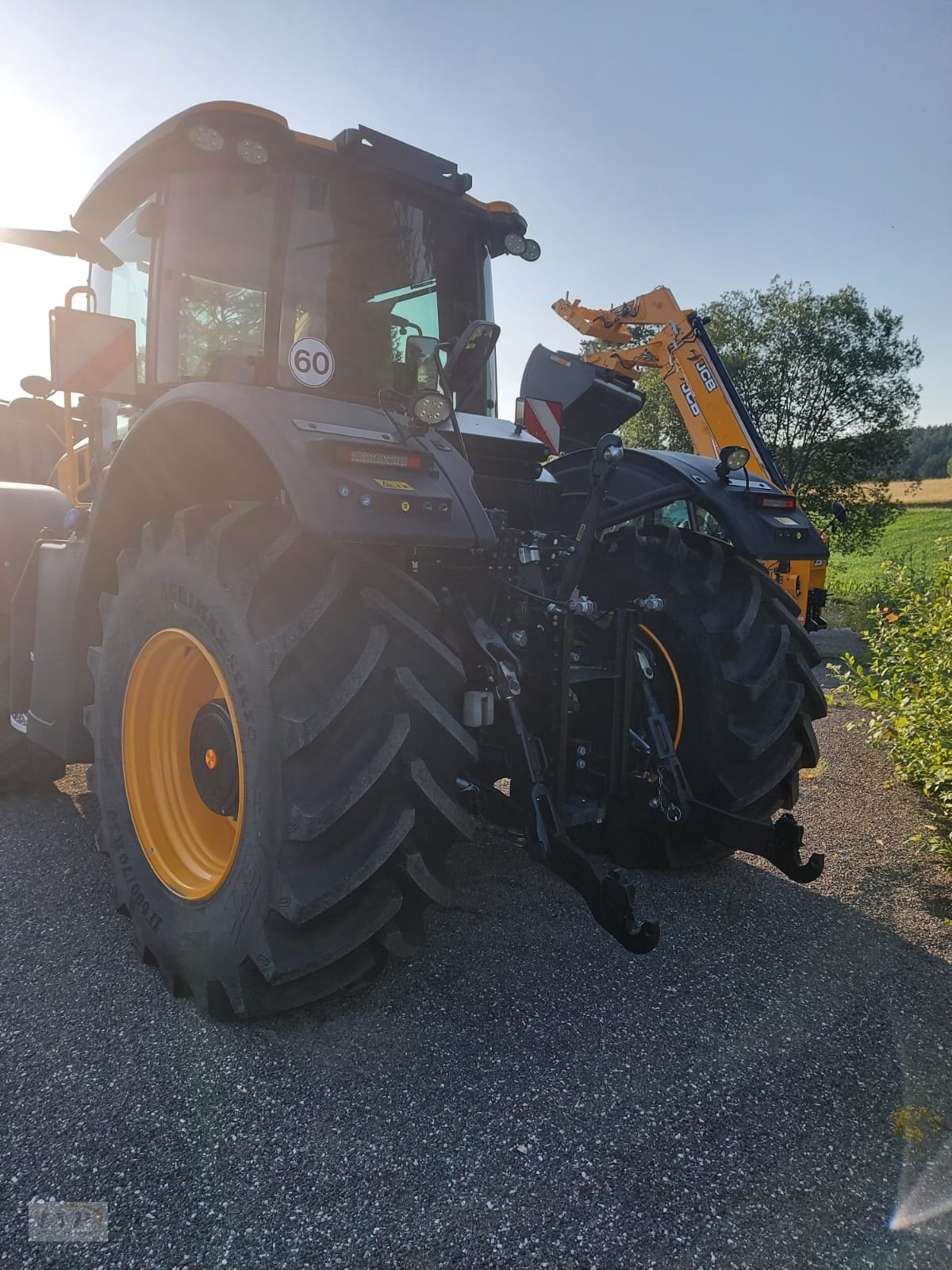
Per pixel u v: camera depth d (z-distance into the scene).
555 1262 1.41
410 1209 1.50
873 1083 1.88
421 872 1.93
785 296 21.34
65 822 3.42
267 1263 1.39
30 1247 1.40
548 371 3.18
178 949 2.11
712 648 2.77
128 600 2.35
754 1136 1.71
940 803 3.59
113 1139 1.65
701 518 3.84
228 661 1.95
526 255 2.98
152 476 2.41
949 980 2.33
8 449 5.14
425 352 2.22
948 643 4.10
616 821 2.96
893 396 21.14
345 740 1.86
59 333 2.25
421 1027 2.05
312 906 1.79
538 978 2.29
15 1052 1.92
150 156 2.36
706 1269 1.40
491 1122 1.73
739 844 2.56
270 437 1.82
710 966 2.37
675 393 8.10
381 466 1.88
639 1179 1.59
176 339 2.39
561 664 2.31
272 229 2.37
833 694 6.08
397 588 2.01
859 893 2.88
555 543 2.49
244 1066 1.89
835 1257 1.43
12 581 3.60
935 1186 1.58
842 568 22.16
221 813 2.12
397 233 2.65
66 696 2.93
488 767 2.37
